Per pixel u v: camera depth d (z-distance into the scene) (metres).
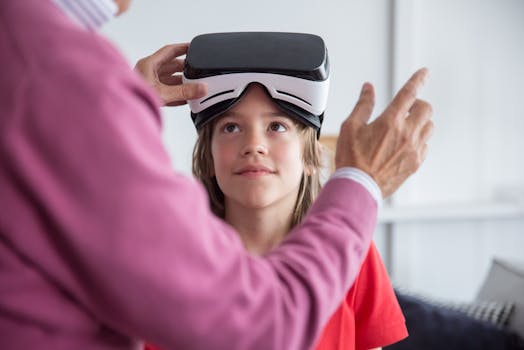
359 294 0.95
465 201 2.39
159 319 0.47
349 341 0.91
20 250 0.48
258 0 2.01
